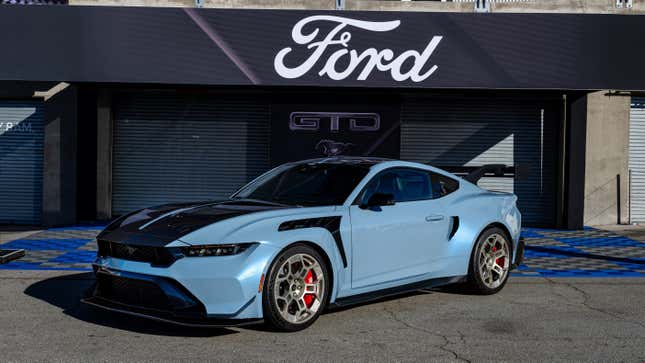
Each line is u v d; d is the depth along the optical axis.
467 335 5.04
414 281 5.89
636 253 9.56
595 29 10.77
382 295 5.63
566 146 12.51
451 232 6.21
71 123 12.33
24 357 4.41
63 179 12.32
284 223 4.99
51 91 12.20
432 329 5.21
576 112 12.23
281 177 6.27
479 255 6.42
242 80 10.84
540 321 5.50
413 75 10.90
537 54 10.82
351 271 5.37
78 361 4.33
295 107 12.52
